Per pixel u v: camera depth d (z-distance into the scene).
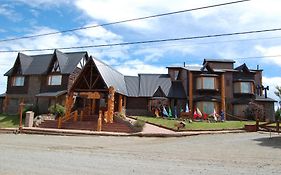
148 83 45.28
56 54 44.59
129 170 9.59
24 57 47.91
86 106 39.44
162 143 19.12
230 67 48.53
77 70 44.66
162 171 9.52
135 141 20.61
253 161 11.79
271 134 25.03
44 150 14.68
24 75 45.75
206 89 42.59
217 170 9.80
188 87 43.25
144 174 9.02
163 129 28.00
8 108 46.00
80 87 35.59
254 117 40.41
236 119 41.72
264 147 16.52
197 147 16.75
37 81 44.97
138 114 42.56
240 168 10.21
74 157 12.34
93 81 35.75
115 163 10.93
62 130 26.77
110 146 17.20
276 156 13.21
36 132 27.36
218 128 29.16
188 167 10.32
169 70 47.66
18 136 23.72
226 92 43.88
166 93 43.75
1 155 12.49
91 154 13.42
